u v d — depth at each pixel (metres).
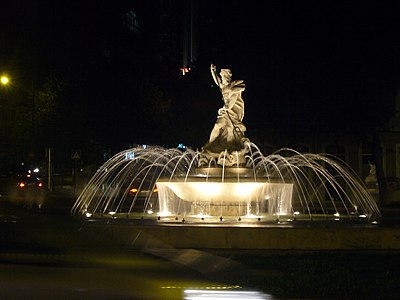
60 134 55.44
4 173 55.22
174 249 16.64
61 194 50.84
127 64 61.62
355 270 14.08
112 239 17.03
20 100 62.41
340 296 11.69
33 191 54.53
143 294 12.10
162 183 22.70
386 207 38.53
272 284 12.77
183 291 12.34
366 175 50.47
